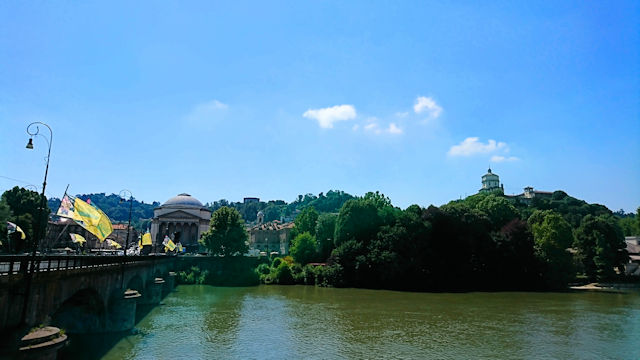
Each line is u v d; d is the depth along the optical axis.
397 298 76.31
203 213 177.75
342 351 38.31
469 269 96.06
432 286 94.25
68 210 30.95
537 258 97.06
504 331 46.88
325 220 120.69
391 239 97.12
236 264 111.44
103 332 40.41
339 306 65.69
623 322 52.56
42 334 21.30
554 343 41.56
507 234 99.75
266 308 63.19
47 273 23.97
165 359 35.00
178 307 63.84
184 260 109.06
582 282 101.94
